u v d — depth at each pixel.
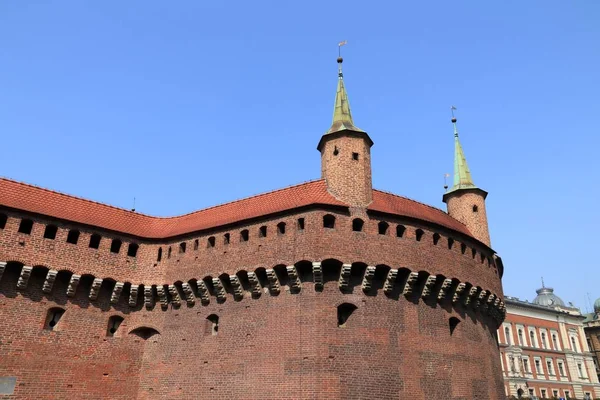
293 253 33.16
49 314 35.31
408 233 35.47
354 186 35.94
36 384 33.12
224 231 37.00
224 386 33.06
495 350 42.12
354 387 30.66
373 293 33.69
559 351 98.50
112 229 38.28
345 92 42.16
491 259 42.06
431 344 34.34
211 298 36.56
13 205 34.62
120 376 36.31
